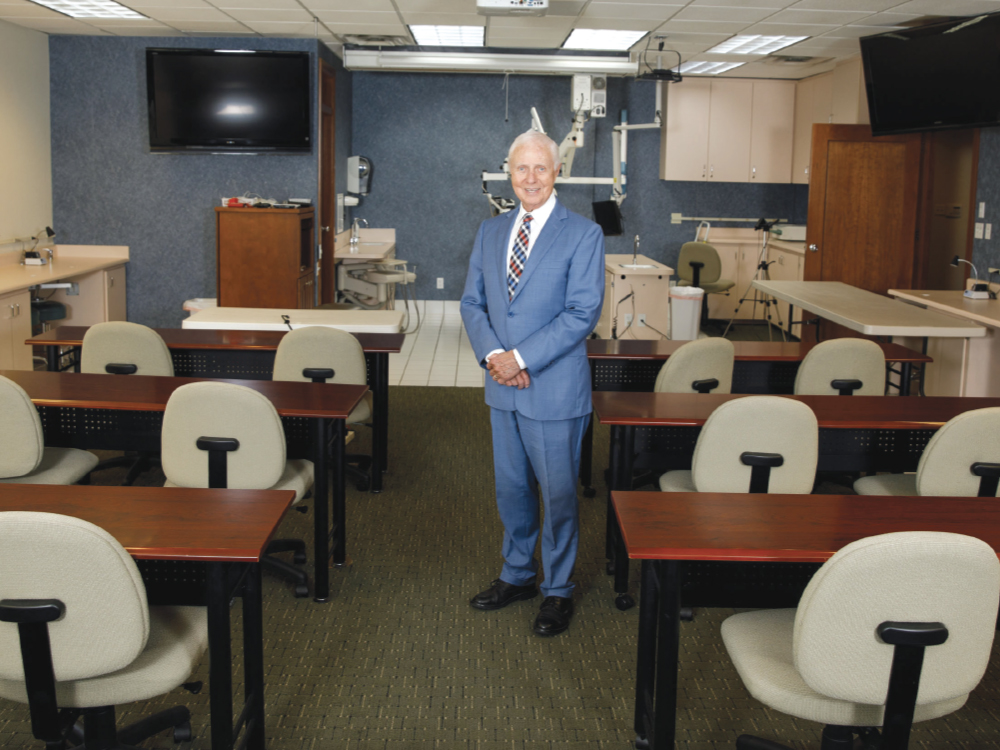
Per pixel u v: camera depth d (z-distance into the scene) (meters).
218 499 2.02
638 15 5.59
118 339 3.66
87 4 5.48
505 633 2.71
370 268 7.85
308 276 6.70
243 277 6.34
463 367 6.70
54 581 1.56
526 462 2.70
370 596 2.95
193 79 6.35
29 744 2.09
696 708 2.33
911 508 2.01
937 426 2.75
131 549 1.72
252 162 6.68
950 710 1.68
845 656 1.55
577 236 2.49
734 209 8.99
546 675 2.48
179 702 2.30
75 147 6.62
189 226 6.75
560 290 2.51
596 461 4.49
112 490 2.06
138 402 2.84
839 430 2.99
